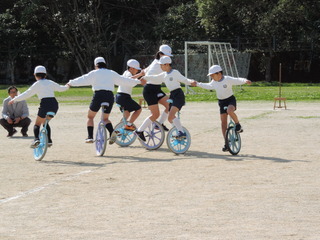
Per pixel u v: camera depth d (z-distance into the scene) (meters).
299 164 24.42
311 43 116.00
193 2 126.12
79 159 26.89
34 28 124.94
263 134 35.34
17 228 15.23
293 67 119.81
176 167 24.19
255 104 60.53
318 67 118.25
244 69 118.81
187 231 14.69
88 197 18.66
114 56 126.62
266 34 112.88
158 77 28.92
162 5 130.50
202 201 17.86
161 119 30.06
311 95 69.88
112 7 126.31
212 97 70.62
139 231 14.76
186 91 78.75
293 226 14.98
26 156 28.23
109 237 14.28
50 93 27.22
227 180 21.12
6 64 124.25
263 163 24.81
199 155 27.53
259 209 16.77
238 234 14.34
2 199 18.61
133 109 30.72
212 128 39.12
